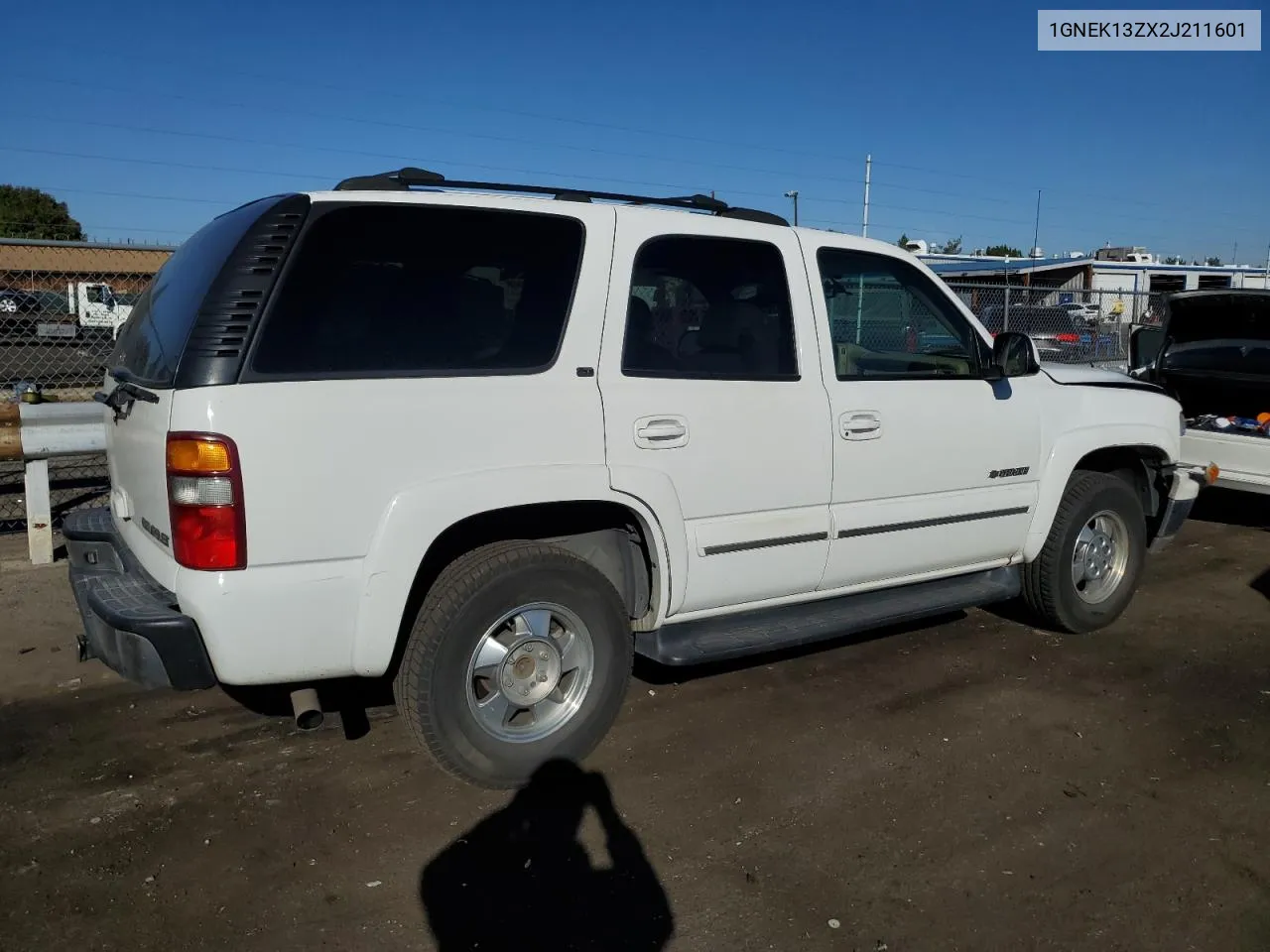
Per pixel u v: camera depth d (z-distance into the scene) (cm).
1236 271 2914
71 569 392
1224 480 745
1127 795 366
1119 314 1547
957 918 293
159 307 360
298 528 308
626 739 404
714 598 398
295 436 305
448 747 342
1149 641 529
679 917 292
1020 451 477
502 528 372
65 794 355
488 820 342
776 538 404
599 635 368
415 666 336
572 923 289
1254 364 799
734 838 333
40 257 779
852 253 439
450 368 335
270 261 312
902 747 401
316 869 313
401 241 334
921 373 450
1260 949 282
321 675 322
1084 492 512
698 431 379
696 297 389
